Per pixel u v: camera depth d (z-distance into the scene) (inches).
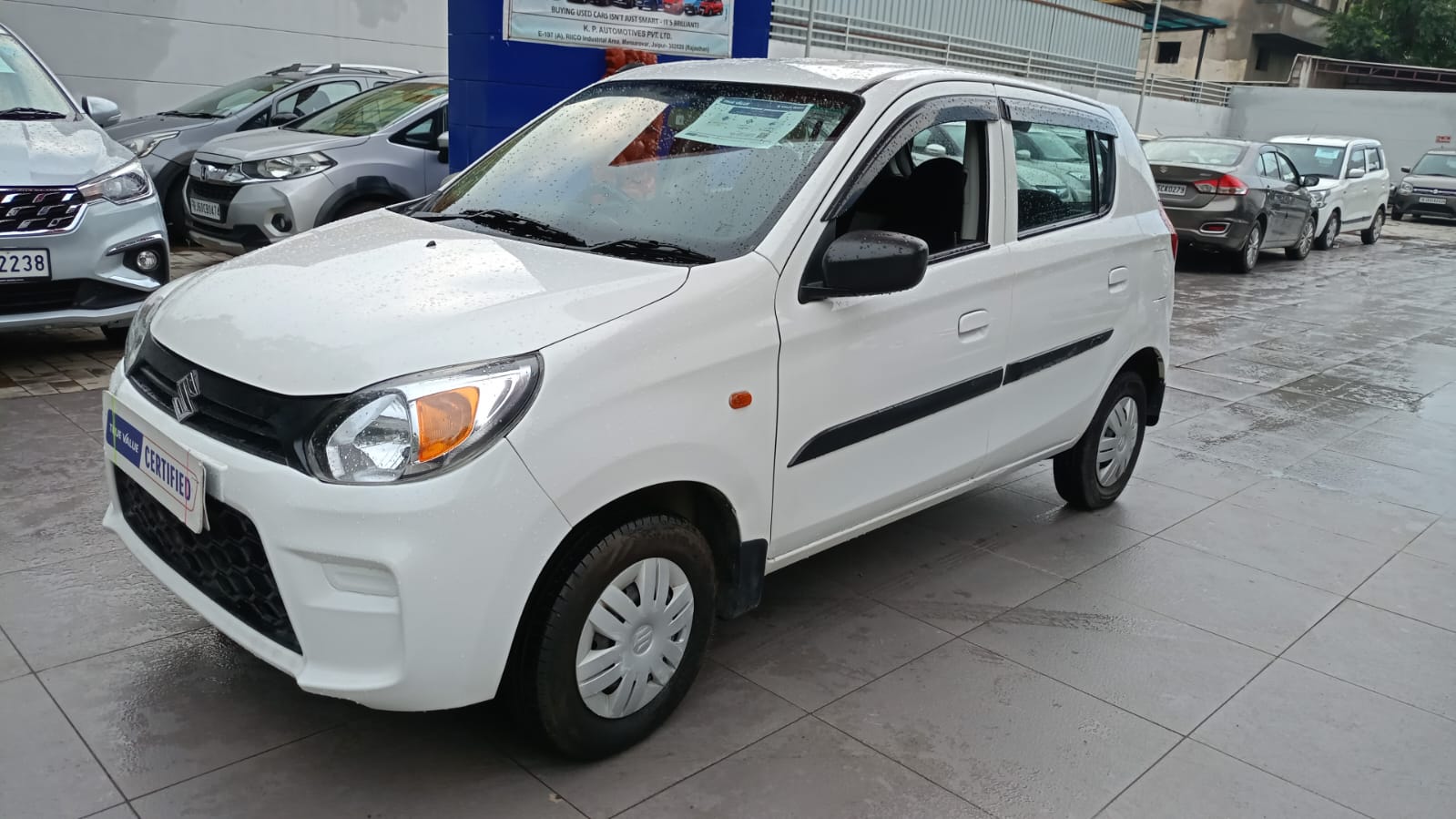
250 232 308.5
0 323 212.8
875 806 106.7
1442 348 373.7
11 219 211.9
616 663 107.5
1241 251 528.4
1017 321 150.1
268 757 108.1
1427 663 143.9
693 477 107.6
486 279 108.1
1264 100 1138.0
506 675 103.9
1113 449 188.7
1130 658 140.4
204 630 130.6
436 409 91.4
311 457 91.1
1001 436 153.8
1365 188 704.4
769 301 114.3
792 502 121.9
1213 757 119.2
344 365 93.9
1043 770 114.7
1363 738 125.0
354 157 318.7
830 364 121.0
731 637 139.7
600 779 108.3
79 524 155.8
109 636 127.8
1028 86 161.2
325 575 91.5
